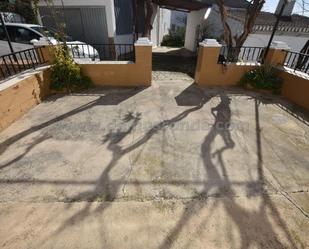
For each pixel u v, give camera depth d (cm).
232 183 279
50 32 760
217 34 1245
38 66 537
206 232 216
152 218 229
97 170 294
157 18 1625
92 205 242
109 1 923
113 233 212
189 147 349
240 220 229
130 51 1202
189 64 1065
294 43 1055
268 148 354
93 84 599
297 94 521
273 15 1266
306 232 219
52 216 228
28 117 432
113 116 445
